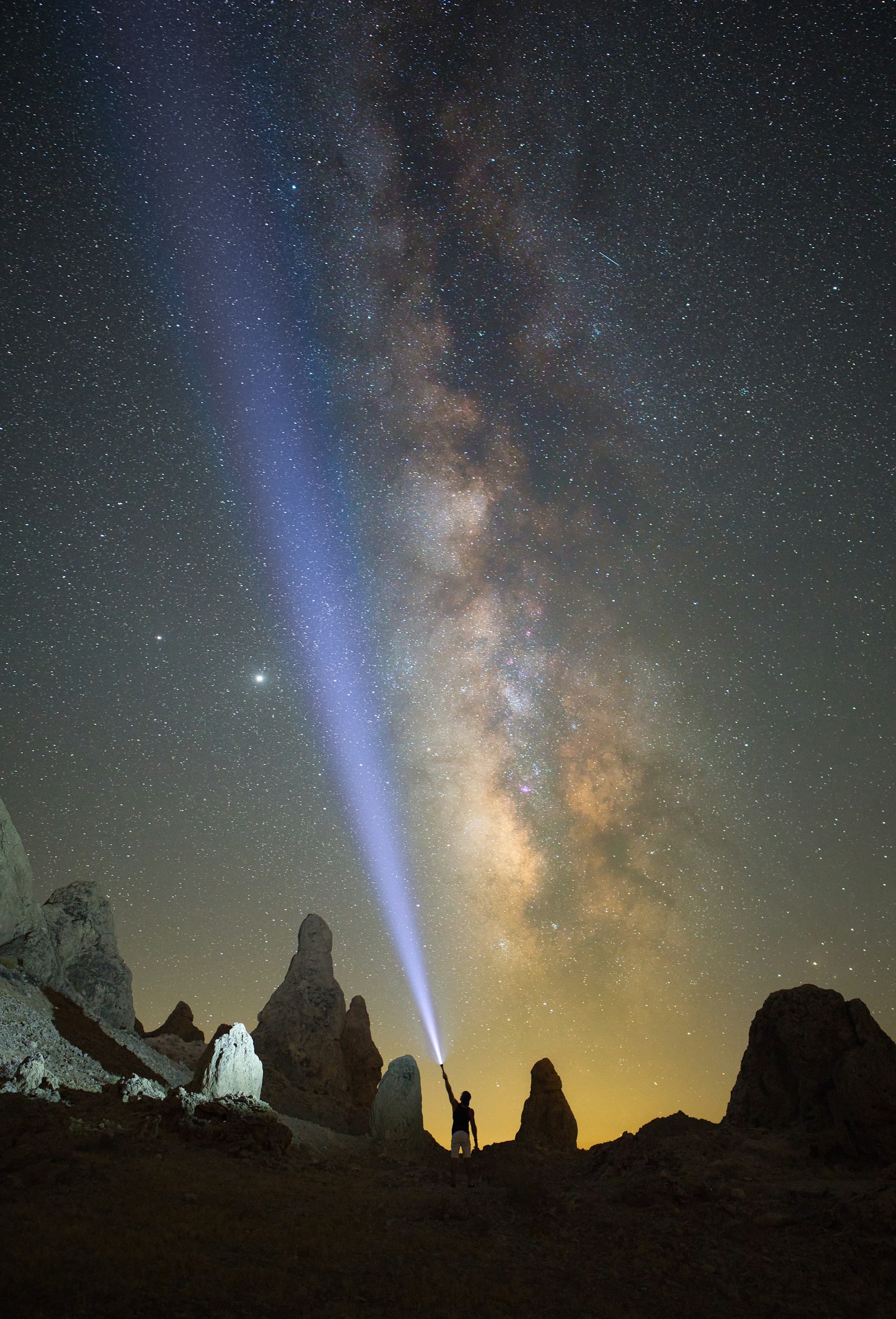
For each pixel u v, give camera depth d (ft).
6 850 82.94
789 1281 34.24
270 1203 41.16
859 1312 31.71
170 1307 27.40
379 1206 43.50
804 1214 40.63
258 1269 31.22
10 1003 70.74
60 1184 39.47
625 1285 33.99
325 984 106.01
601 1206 44.34
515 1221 42.63
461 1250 36.99
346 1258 34.27
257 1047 99.30
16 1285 27.12
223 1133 52.60
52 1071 60.54
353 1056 102.94
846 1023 55.11
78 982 88.17
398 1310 29.48
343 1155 63.21
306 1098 90.68
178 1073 78.28
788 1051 55.72
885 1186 41.09
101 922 94.48
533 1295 32.30
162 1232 34.09
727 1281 34.32
